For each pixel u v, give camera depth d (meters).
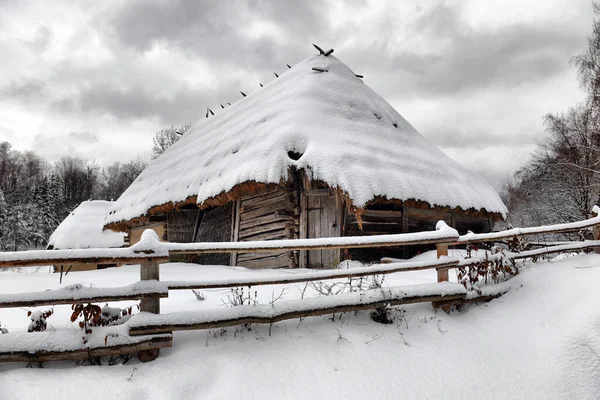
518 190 33.81
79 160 69.62
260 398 3.09
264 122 10.66
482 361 3.82
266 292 5.05
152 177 15.58
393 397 3.29
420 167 10.27
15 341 3.09
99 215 25.12
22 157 68.00
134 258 3.47
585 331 3.92
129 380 3.08
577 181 21.53
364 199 7.86
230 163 9.95
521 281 5.23
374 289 4.37
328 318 4.26
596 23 20.11
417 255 9.35
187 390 3.09
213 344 3.63
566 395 3.53
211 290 5.20
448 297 4.62
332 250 8.74
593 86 19.91
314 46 13.47
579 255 6.01
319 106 10.41
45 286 6.86
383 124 11.66
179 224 14.82
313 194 9.24
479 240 5.18
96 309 3.33
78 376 3.05
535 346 3.98
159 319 3.45
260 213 10.33
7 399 2.78
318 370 3.45
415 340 4.02
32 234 39.59
